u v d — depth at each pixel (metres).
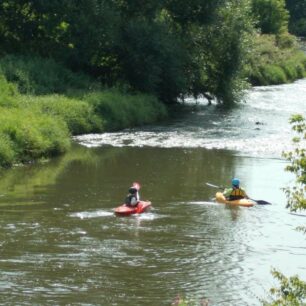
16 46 60.53
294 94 77.56
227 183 33.00
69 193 30.33
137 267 20.91
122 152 41.12
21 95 49.06
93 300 18.28
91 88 56.19
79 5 59.22
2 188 30.97
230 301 18.56
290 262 21.84
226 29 64.88
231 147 43.47
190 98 71.19
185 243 23.47
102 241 23.36
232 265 21.41
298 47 123.94
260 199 30.05
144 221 26.12
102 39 58.69
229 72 65.69
